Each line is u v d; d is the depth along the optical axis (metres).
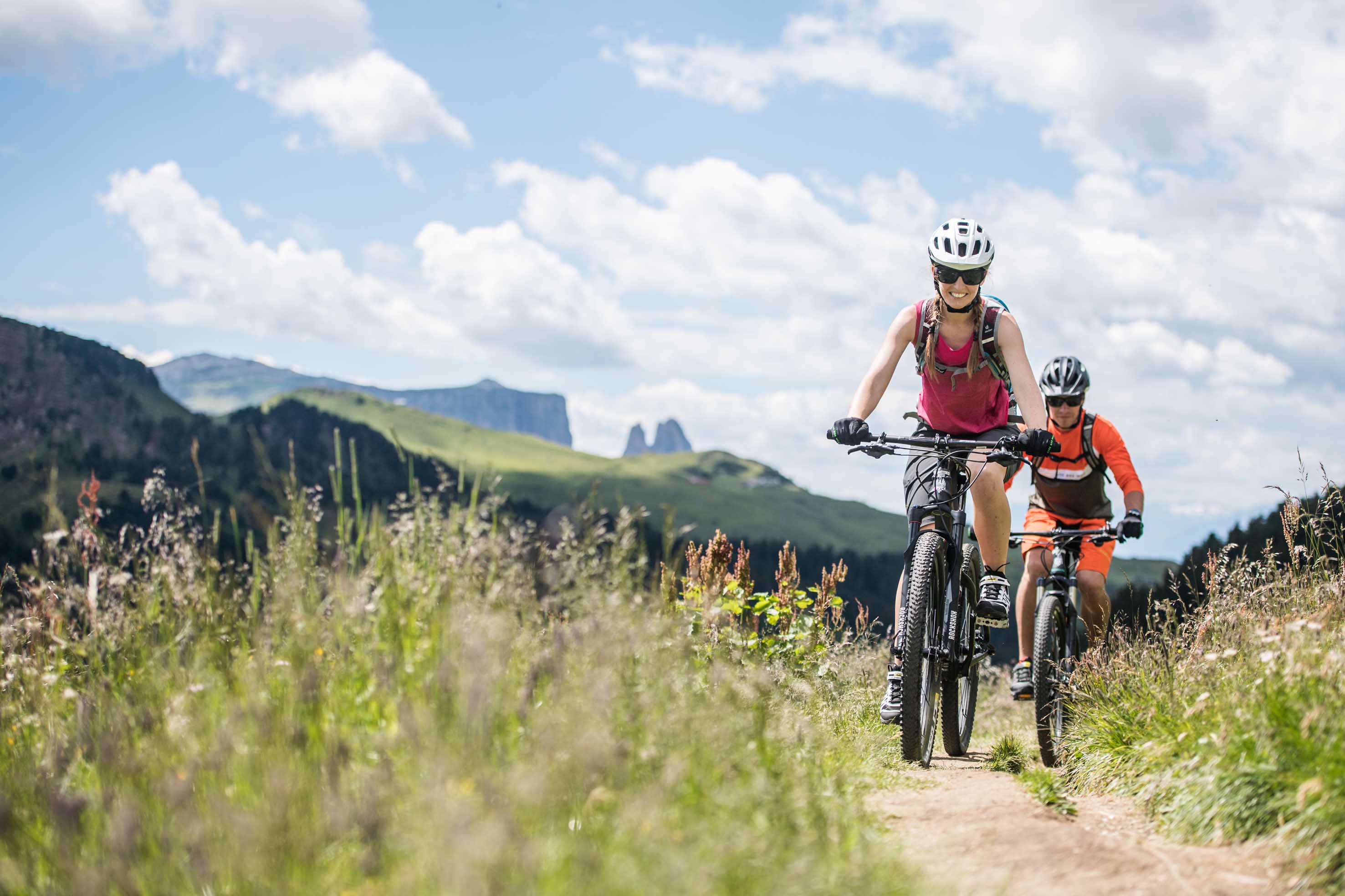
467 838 2.31
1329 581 4.91
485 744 3.08
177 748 3.25
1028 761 6.14
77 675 4.27
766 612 7.82
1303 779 3.48
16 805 3.00
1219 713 4.24
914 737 5.55
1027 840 3.72
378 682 3.70
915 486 5.85
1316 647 4.16
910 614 5.50
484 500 4.43
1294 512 5.12
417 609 4.07
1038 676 5.82
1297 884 3.11
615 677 3.63
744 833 2.81
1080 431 6.58
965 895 3.08
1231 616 4.94
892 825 3.99
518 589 4.31
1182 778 4.05
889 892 2.80
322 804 2.68
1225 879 3.22
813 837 3.12
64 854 2.55
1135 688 5.17
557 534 4.39
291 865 2.49
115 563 4.17
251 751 3.05
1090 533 6.38
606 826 2.87
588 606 4.14
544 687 3.78
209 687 3.69
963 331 5.73
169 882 2.49
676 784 3.15
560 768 2.93
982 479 5.72
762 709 4.01
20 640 4.13
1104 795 4.61
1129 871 3.34
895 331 5.93
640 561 4.51
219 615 4.08
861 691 7.34
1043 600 6.13
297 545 4.11
